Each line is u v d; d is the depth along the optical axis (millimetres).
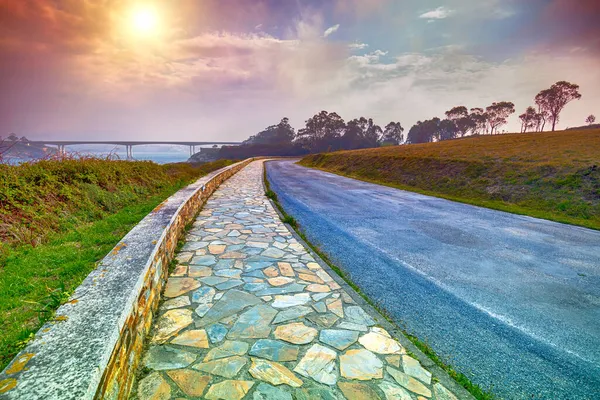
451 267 4883
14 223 4258
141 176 9414
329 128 92688
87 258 3430
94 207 5828
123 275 2385
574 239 6656
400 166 19469
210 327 2770
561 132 27234
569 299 3928
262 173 20625
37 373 1363
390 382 2199
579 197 9812
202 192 8539
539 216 8820
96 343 1583
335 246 5738
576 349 2938
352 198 11516
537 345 2979
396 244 5977
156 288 3078
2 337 1979
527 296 3979
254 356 2391
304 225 7250
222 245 5133
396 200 11234
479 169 14773
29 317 2246
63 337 1617
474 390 2279
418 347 2736
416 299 3803
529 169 12914
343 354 2477
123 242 3201
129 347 2023
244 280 3805
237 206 8586
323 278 3955
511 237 6684
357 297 3469
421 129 97562
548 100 64625
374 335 2768
